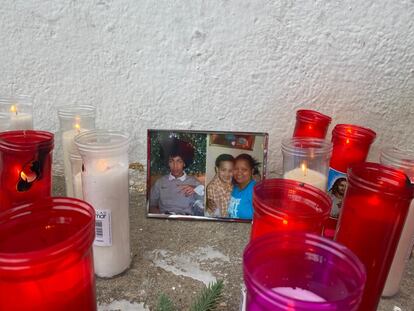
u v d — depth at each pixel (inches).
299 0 28.2
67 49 30.5
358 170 19.0
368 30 28.8
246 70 30.3
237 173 28.3
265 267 14.0
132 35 29.8
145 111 32.0
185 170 28.4
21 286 12.2
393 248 18.0
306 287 14.2
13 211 14.6
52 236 15.5
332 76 30.3
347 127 26.6
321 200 17.5
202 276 23.2
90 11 29.3
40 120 32.9
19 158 20.5
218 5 28.6
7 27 30.1
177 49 30.0
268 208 16.3
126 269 23.5
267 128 32.0
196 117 31.9
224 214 28.9
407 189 17.0
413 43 29.0
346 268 13.2
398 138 31.9
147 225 28.3
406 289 23.2
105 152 21.3
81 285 13.7
